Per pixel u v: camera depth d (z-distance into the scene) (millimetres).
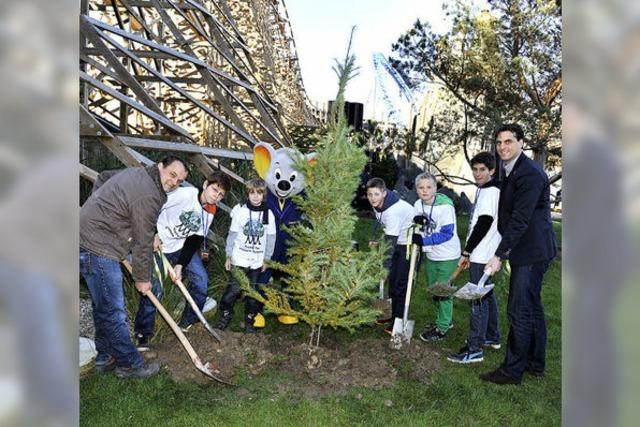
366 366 4160
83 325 4570
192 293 4598
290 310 4250
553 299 6629
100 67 6520
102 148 6523
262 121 10883
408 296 4504
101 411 3391
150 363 3996
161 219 4398
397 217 4770
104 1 9859
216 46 10141
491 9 10719
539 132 9875
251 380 3928
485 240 4254
